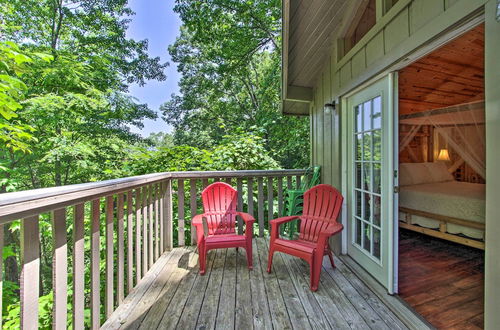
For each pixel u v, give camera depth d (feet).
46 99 17.57
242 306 6.47
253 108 45.55
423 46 5.48
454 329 5.59
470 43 8.06
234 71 37.42
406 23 5.95
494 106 3.97
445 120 12.92
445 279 8.01
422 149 17.29
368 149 8.24
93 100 19.67
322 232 7.34
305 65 12.09
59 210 4.38
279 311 6.24
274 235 8.39
